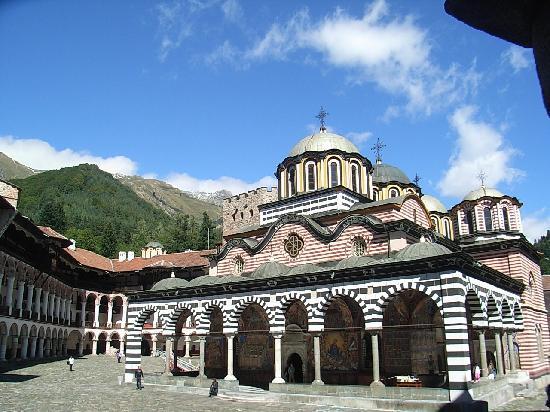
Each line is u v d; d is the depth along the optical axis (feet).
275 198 279.90
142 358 229.04
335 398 100.07
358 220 132.36
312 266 118.52
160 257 287.28
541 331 163.12
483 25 11.75
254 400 108.58
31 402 103.19
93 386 137.90
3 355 182.80
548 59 10.02
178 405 102.17
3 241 171.73
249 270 151.33
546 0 10.23
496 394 101.81
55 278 234.17
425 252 100.32
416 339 121.70
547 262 388.57
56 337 238.68
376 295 102.63
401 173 209.87
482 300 109.50
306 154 167.43
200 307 133.69
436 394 90.58
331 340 131.13
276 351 115.55
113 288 283.79
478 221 183.01
